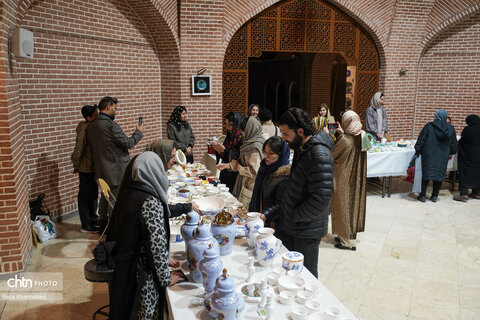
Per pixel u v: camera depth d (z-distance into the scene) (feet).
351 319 6.31
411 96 31.35
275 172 10.41
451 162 23.75
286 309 6.65
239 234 9.65
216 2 24.91
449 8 29.14
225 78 28.22
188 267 8.14
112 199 10.75
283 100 59.11
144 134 25.21
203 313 6.63
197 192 13.24
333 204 15.80
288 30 28.43
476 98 30.07
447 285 13.15
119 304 7.25
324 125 15.65
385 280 13.46
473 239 17.11
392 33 29.71
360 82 30.89
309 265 9.73
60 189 18.94
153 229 6.97
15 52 12.86
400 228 18.34
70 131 19.34
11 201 12.73
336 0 27.86
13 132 12.82
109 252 8.03
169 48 25.20
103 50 21.12
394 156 22.39
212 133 26.94
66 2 18.49
